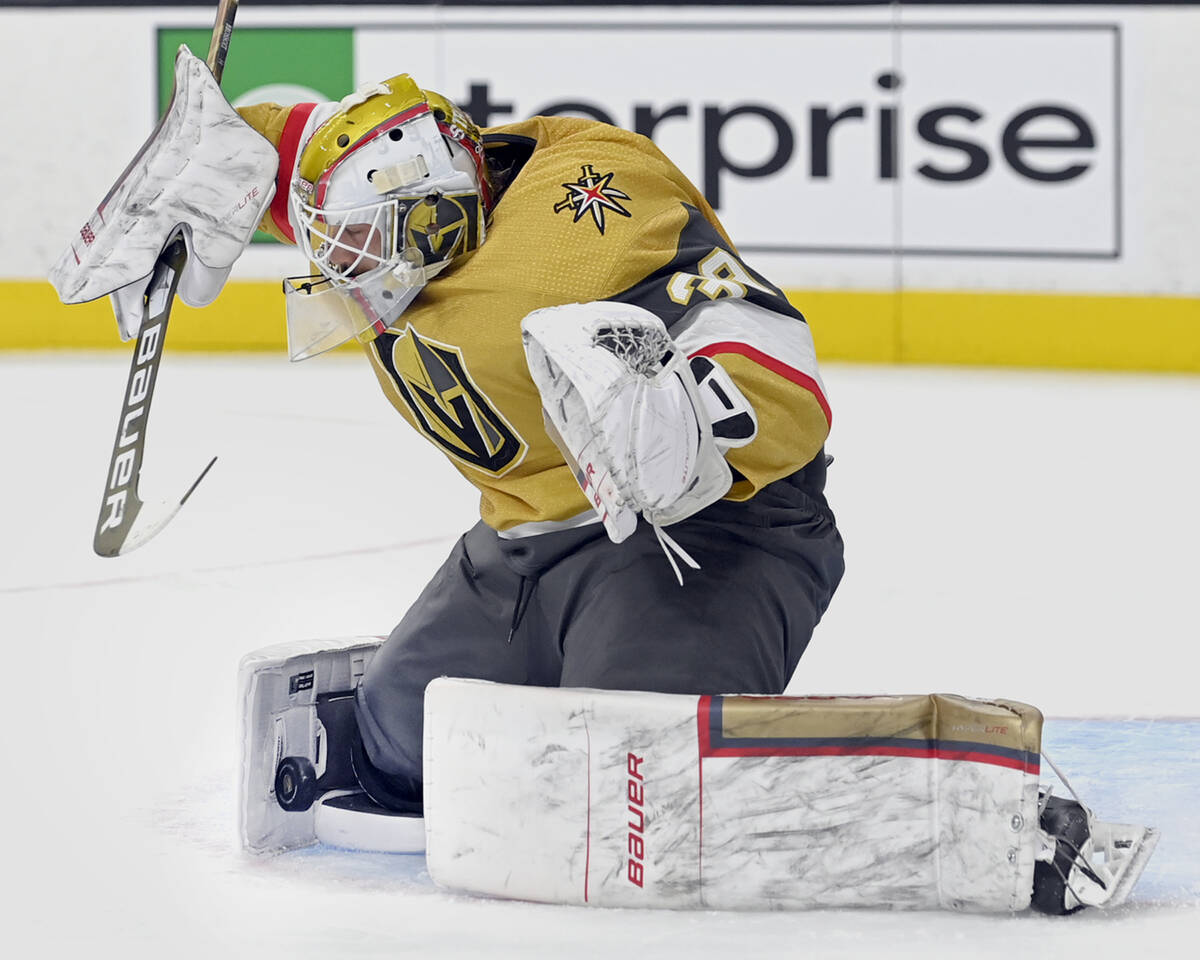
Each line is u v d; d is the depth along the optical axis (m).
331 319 8.05
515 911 7.05
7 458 21.27
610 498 6.85
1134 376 28.56
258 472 20.28
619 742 6.91
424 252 7.82
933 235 29.64
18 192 31.28
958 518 18.05
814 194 29.92
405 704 8.38
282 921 7.06
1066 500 19.03
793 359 7.46
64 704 11.23
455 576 8.50
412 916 7.05
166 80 31.11
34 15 31.08
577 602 8.08
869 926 6.71
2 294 31.41
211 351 31.25
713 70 30.11
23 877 7.80
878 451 22.02
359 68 31.16
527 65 30.73
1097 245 29.09
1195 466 20.98
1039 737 6.59
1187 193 28.72
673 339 7.37
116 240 8.38
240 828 8.00
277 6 31.16
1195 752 9.55
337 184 7.82
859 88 29.64
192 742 10.33
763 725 6.80
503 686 7.14
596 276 7.59
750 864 6.84
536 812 7.04
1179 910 6.95
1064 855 6.78
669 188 7.98
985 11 29.08
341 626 13.30
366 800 8.50
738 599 7.74
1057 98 29.03
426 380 8.05
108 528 8.10
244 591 14.55
